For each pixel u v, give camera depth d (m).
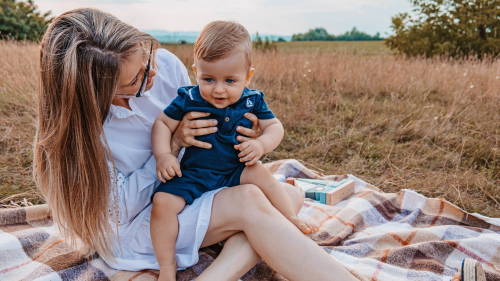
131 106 1.68
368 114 4.48
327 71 6.50
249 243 1.57
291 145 3.91
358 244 2.00
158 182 1.74
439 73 6.40
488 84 5.25
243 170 1.75
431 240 2.05
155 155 1.65
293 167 3.06
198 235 1.62
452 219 2.32
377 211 2.40
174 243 1.63
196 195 1.65
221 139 1.67
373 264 1.80
